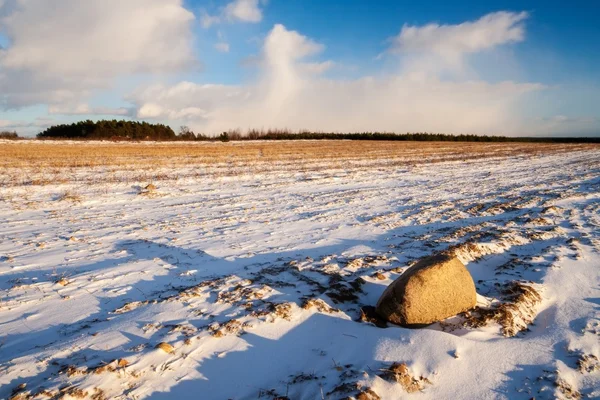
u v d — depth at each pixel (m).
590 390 3.71
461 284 5.12
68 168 22.55
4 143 41.25
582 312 5.21
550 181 19.56
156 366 3.96
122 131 69.56
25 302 5.57
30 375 3.81
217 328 4.65
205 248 8.27
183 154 34.97
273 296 5.62
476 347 4.26
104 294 5.86
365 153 40.81
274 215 11.75
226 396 3.64
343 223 10.71
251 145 53.59
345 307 5.44
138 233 9.51
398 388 3.63
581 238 8.48
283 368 4.07
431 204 13.44
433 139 97.50
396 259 7.39
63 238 8.99
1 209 12.08
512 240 8.41
